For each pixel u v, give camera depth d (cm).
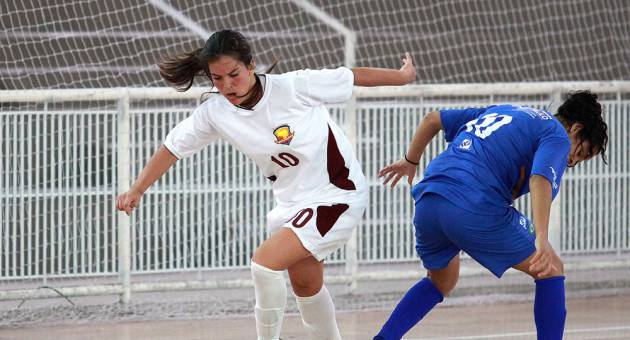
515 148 1404
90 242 2402
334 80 1344
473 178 1401
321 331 1445
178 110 2448
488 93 2569
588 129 1454
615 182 2725
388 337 1495
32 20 3147
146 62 3253
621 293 2577
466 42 3694
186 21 3384
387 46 3472
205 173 2475
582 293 2570
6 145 2333
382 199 2584
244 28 3503
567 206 2683
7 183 2336
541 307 1441
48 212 2373
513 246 1396
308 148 1334
